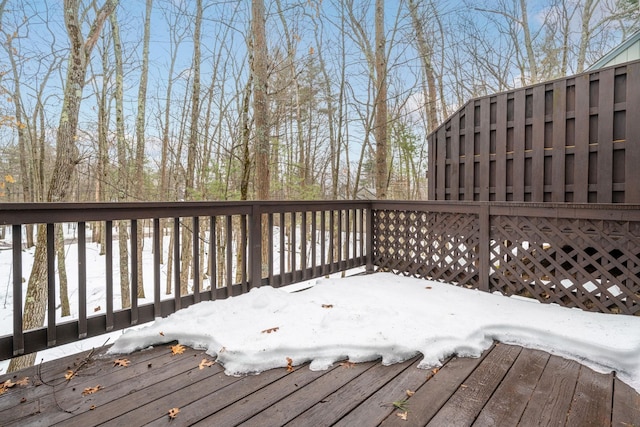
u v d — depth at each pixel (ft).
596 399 5.63
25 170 39.27
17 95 27.43
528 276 11.00
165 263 40.81
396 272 14.17
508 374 6.45
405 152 39.93
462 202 12.03
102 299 28.37
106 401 5.56
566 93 11.73
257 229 10.89
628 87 10.41
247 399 5.65
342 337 7.41
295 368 6.68
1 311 24.67
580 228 9.61
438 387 6.01
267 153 19.93
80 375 6.38
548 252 10.21
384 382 6.18
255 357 6.81
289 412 5.29
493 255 11.40
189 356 7.18
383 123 23.71
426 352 7.04
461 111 14.73
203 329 7.81
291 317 8.64
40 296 16.44
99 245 45.39
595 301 9.26
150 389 5.93
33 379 6.22
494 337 8.07
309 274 12.79
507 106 13.25
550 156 12.10
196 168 33.17
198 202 9.27
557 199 11.89
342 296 10.65
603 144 10.91
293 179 33.88
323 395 5.76
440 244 12.73
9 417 5.10
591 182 11.23
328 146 45.39
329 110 38.45
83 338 7.23
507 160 13.29
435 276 12.83
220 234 31.53
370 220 15.05
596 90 11.13
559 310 9.36
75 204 6.95
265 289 10.51
